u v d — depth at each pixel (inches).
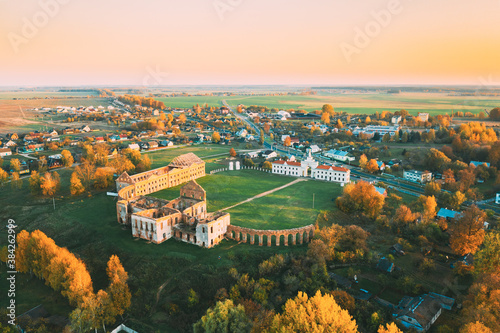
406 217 5644.7
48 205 6727.4
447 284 4210.1
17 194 7391.7
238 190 7726.4
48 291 4217.5
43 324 3550.7
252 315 3575.3
